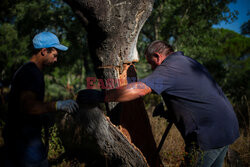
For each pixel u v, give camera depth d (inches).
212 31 248.1
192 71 68.8
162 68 68.8
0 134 120.2
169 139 132.3
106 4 62.0
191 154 69.2
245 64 369.4
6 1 115.6
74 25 215.8
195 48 231.6
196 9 225.6
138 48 261.4
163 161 112.6
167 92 69.6
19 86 58.2
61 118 135.2
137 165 80.5
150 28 275.9
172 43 258.2
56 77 276.1
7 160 60.3
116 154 80.9
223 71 323.6
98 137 75.8
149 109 207.0
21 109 56.7
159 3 226.2
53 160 108.4
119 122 80.0
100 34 67.9
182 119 71.2
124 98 64.6
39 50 65.1
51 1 242.1
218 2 234.2
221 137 68.9
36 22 212.7
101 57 74.0
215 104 68.4
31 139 60.5
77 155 116.8
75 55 233.8
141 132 87.5
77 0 62.7
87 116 69.9
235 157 87.9
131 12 66.5
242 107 203.3
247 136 138.7
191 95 67.8
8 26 334.0
